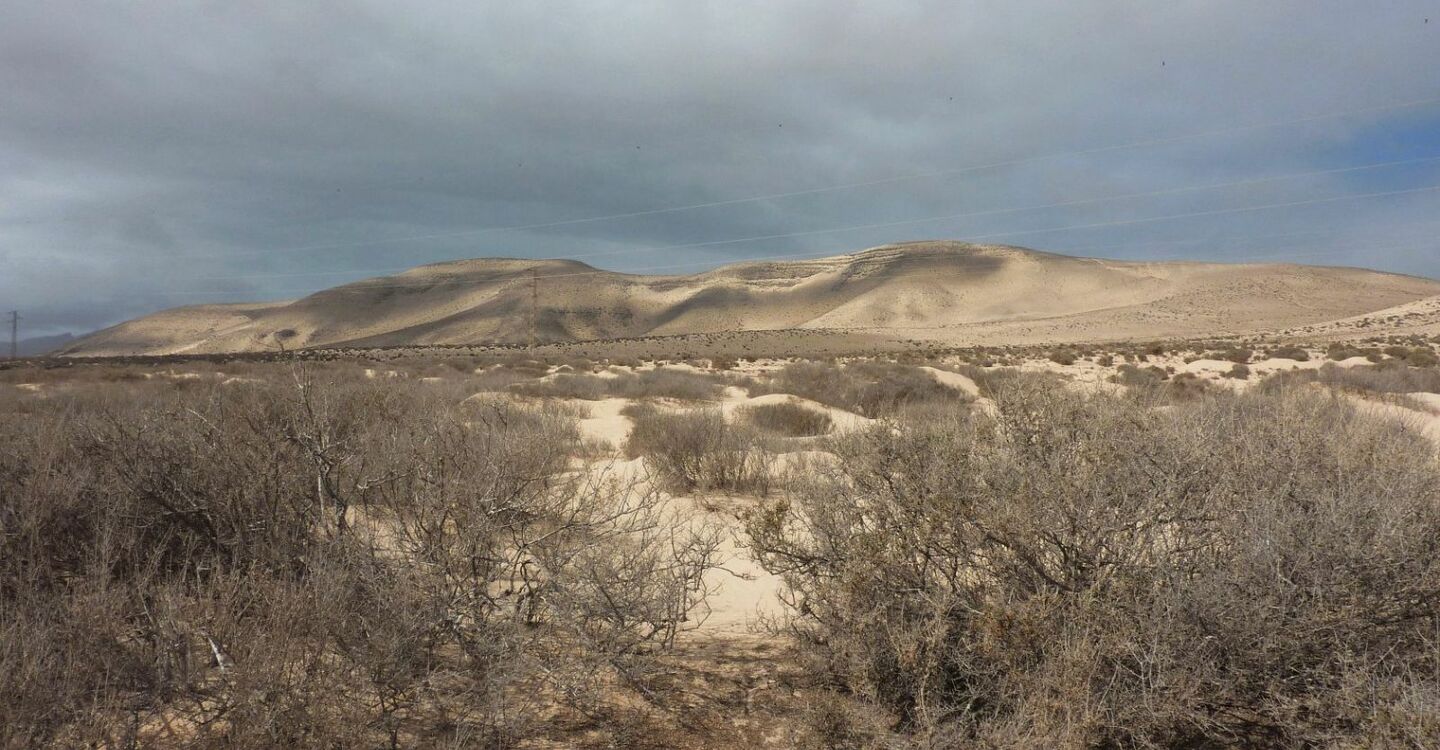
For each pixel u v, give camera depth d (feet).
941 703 12.29
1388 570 11.62
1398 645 11.66
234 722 10.31
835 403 74.90
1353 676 10.96
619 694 13.62
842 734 11.92
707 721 12.81
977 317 551.18
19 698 9.88
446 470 14.46
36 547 14.19
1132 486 12.37
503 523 14.46
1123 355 180.24
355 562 12.89
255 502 15.07
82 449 16.75
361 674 11.57
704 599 17.19
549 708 12.93
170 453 15.88
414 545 13.67
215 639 11.36
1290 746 11.38
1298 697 11.55
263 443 15.69
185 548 15.16
